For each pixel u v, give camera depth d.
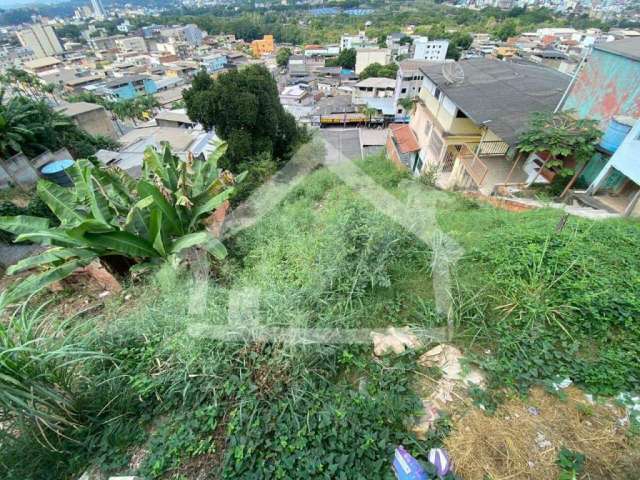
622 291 2.83
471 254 3.46
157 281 3.45
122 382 2.40
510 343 2.49
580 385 2.27
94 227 3.39
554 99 9.39
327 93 43.31
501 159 9.74
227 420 2.18
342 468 1.89
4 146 10.24
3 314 3.60
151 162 4.57
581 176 7.83
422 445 1.98
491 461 1.89
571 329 2.62
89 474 1.99
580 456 1.87
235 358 2.37
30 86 35.47
